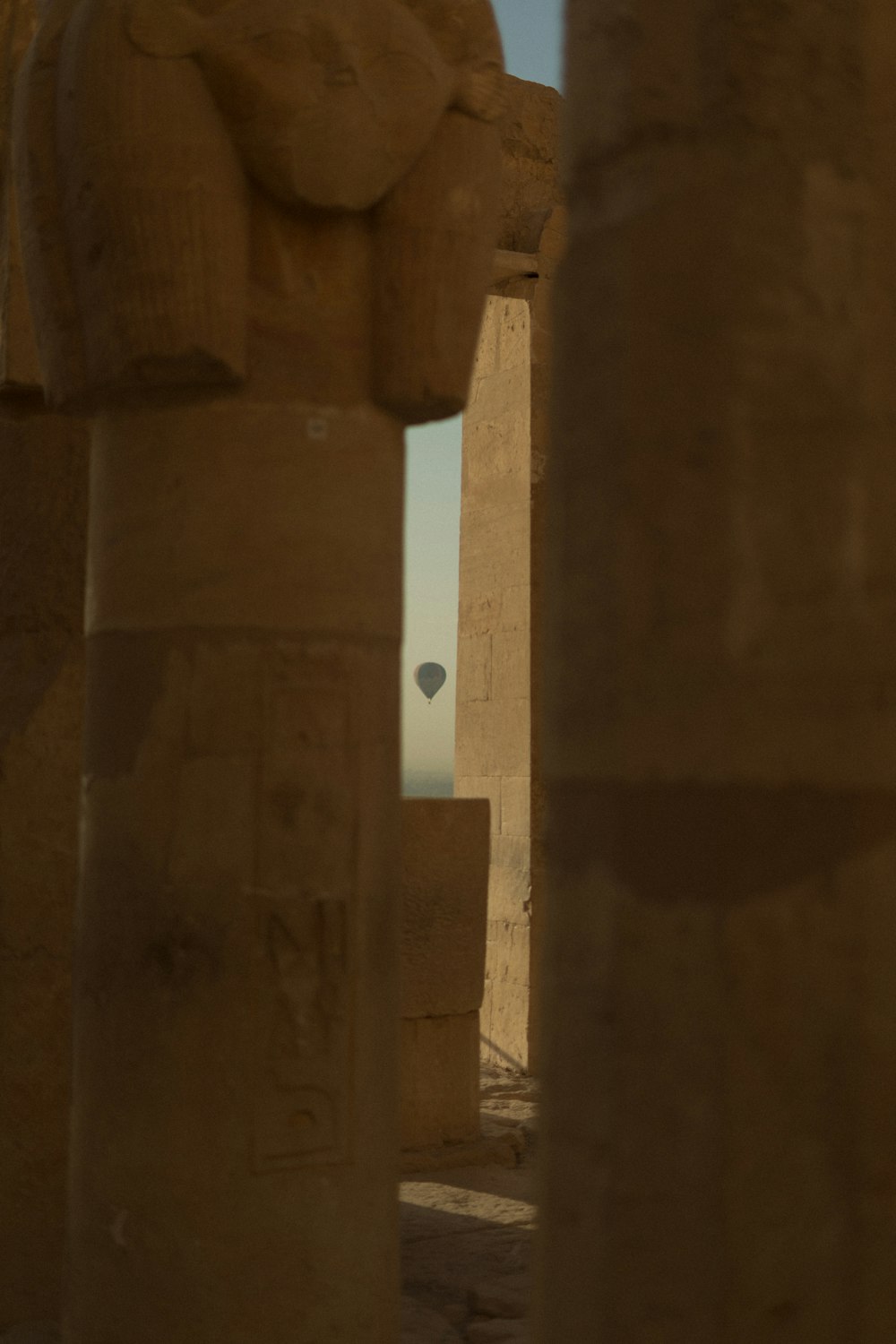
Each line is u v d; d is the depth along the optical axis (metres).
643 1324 1.70
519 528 8.72
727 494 1.68
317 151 3.05
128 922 3.12
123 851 3.14
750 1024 1.65
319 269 3.18
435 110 3.19
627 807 1.75
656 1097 1.71
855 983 1.66
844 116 1.75
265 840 3.08
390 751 3.27
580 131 1.92
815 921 1.67
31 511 4.45
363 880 3.18
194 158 3.02
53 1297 4.20
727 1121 1.64
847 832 1.67
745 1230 1.63
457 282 3.26
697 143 1.75
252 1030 3.05
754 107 1.72
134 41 3.01
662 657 1.73
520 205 8.72
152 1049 3.07
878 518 1.71
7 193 4.36
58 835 4.35
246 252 3.12
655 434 1.75
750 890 1.66
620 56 1.84
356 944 3.15
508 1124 6.80
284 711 3.10
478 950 6.33
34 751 4.34
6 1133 4.22
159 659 3.13
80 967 3.25
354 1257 3.11
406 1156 6.06
